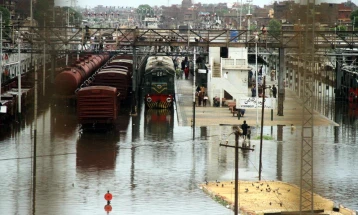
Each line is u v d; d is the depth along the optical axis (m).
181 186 99.75
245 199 92.19
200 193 96.44
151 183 101.12
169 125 146.00
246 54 178.62
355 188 99.69
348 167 110.94
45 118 150.62
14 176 103.44
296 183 100.88
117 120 151.25
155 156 117.50
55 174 105.00
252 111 163.00
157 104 167.25
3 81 167.62
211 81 170.00
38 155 116.62
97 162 112.69
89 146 124.44
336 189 98.88
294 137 133.25
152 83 167.50
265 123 147.12
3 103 142.50
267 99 149.62
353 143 129.12
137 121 150.50
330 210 88.62
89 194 95.50
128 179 103.12
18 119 146.25
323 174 106.38
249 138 129.88
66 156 116.19
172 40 172.00
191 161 114.12
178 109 164.12
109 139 130.75
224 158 116.31
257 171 108.06
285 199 91.94
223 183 100.44
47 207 89.50
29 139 128.88
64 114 155.75
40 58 178.88
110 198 88.12
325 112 165.12
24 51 168.88
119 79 169.25
